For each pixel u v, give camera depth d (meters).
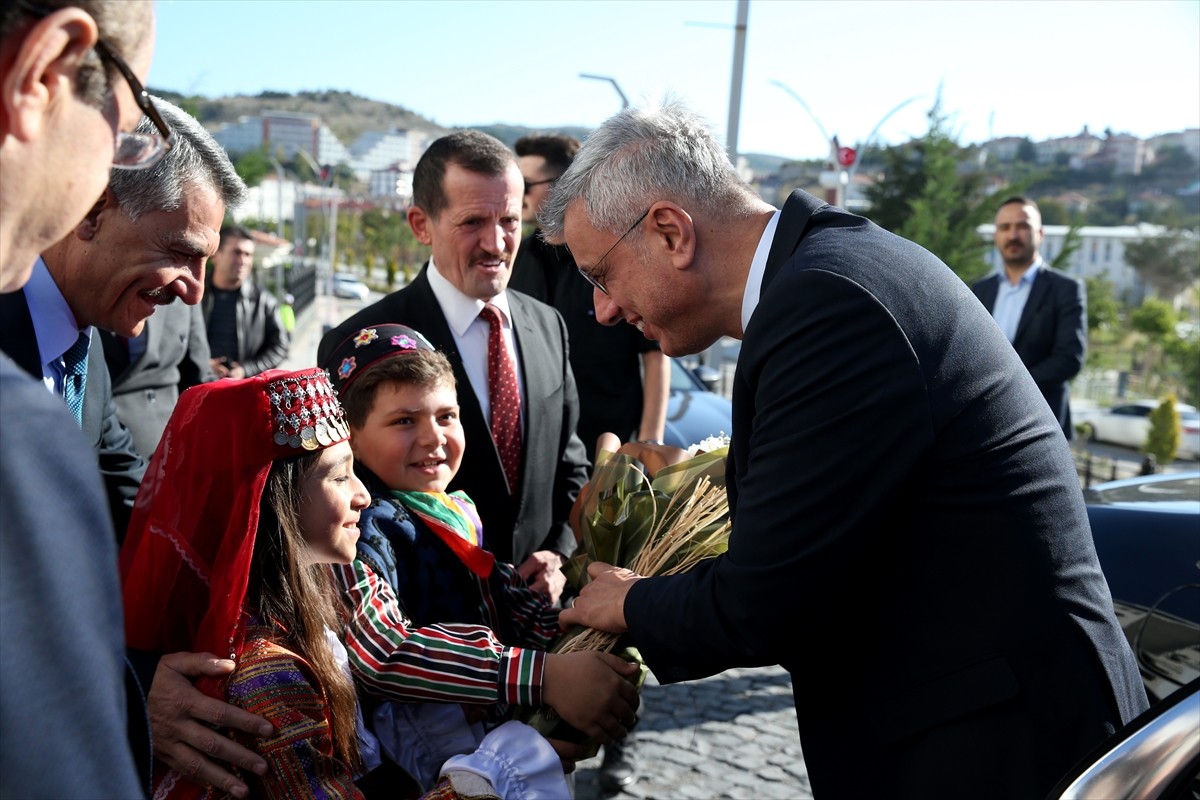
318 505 1.64
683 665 1.67
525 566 2.46
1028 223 5.73
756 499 1.52
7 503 0.79
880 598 1.58
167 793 1.50
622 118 1.78
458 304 2.56
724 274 1.75
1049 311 5.72
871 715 1.59
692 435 5.46
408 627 1.82
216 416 1.55
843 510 1.47
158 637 1.57
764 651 1.54
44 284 1.68
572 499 2.85
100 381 2.08
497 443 2.56
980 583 1.51
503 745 1.70
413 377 1.99
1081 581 1.56
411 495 2.02
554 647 1.95
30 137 0.87
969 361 1.52
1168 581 2.54
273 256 26.12
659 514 2.07
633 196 1.71
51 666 0.78
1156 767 1.24
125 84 0.96
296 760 1.49
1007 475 1.51
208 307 5.78
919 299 1.52
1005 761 1.49
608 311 1.89
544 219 1.90
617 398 3.74
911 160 26.58
